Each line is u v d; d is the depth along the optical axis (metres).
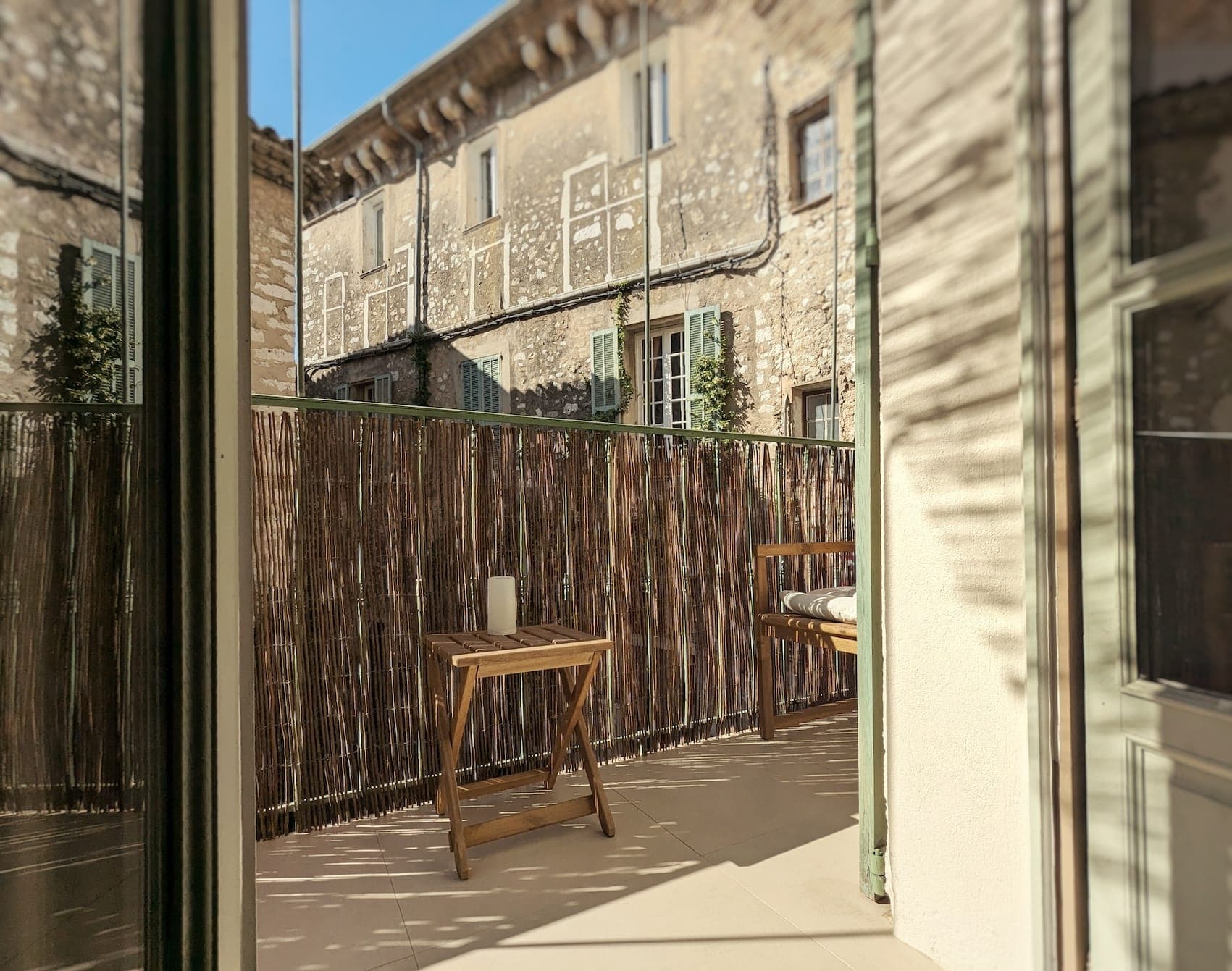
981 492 1.65
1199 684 1.22
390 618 2.77
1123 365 1.33
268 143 6.11
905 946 1.88
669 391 7.75
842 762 3.29
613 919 2.05
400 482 2.79
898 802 1.90
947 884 1.76
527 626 3.00
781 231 6.95
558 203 8.34
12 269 0.95
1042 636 1.48
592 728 3.28
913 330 1.84
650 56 7.79
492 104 8.85
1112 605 1.36
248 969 1.22
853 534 4.15
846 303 6.46
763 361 7.04
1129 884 1.33
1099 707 1.39
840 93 6.59
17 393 0.95
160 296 1.14
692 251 7.46
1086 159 1.39
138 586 1.10
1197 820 1.22
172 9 1.15
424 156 9.53
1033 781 1.50
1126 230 1.32
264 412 2.56
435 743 2.86
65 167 1.01
